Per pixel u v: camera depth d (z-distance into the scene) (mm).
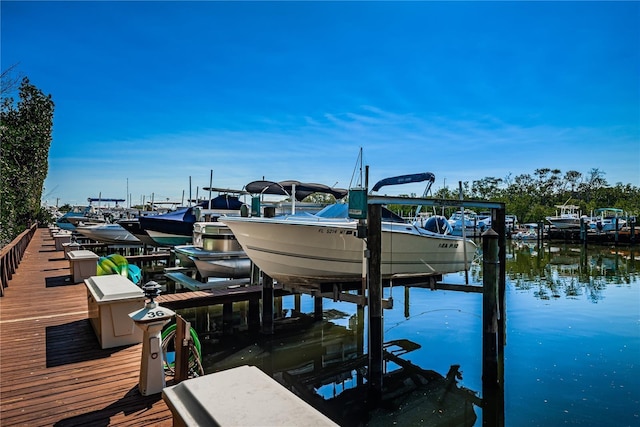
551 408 5805
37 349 4852
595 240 33406
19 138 19812
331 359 8266
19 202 19906
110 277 5930
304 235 7867
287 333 9711
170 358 7449
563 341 8586
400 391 6648
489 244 6840
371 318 6398
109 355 4684
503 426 5438
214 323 10672
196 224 12836
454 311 11891
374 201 6465
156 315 3736
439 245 9305
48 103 22500
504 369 7184
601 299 12844
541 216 49969
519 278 17031
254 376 1592
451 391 6602
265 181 11469
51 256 13828
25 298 7477
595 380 6664
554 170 63375
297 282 8641
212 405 1328
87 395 3703
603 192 56594
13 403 3539
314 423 1215
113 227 19281
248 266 11805
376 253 6445
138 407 3498
